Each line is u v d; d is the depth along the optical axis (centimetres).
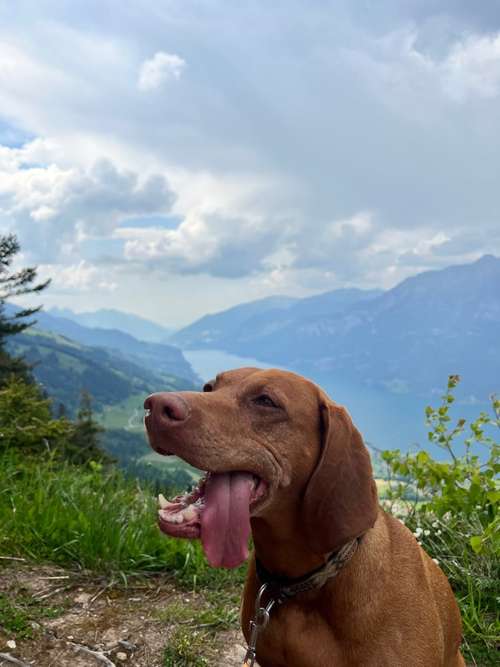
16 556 111
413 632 64
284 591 65
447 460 127
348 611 63
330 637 63
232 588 111
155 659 87
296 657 64
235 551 61
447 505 120
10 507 126
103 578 107
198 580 111
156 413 61
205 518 61
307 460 65
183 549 115
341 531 62
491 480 114
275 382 66
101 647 88
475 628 100
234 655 90
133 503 142
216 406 63
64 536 116
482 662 94
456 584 112
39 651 85
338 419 65
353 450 65
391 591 64
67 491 136
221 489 63
